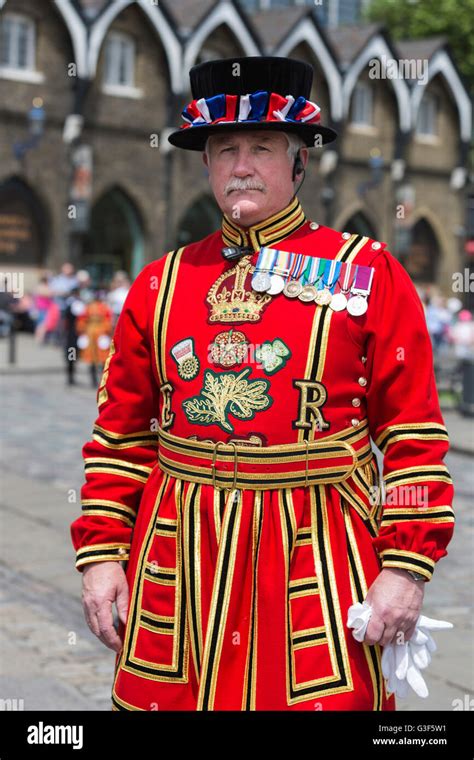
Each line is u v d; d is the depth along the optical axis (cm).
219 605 262
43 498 977
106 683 539
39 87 3228
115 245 3597
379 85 4053
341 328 268
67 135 3300
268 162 279
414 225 4281
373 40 3931
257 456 265
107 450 291
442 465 268
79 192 3306
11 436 1355
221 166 282
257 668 262
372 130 4069
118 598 283
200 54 3594
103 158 3400
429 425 268
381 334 270
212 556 267
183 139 288
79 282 2712
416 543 261
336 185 3972
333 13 4706
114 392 292
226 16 3572
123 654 279
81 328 2009
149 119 3494
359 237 282
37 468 1134
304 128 277
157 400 294
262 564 263
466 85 4547
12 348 2261
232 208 280
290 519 264
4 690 517
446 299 4369
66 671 554
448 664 567
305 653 261
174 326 281
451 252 4384
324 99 3831
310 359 267
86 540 287
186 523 271
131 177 3469
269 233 281
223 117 276
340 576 265
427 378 271
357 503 271
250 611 263
